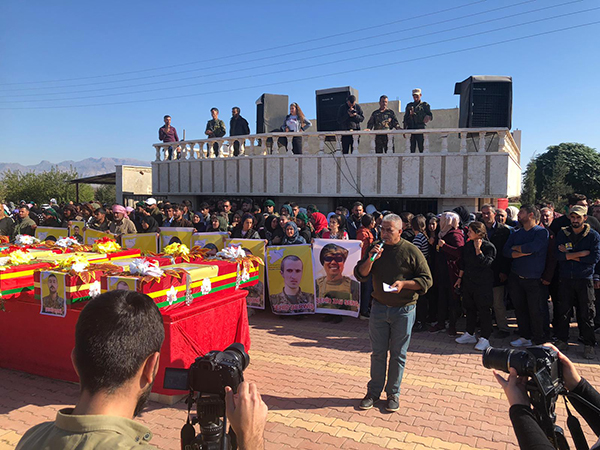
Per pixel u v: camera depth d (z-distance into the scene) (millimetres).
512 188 13508
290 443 4090
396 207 13797
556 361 1749
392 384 4766
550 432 1629
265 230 10273
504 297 7641
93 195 41250
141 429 1336
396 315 4758
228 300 5832
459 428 4379
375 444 4086
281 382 5441
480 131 12039
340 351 6543
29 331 5617
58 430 1277
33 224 11516
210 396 1800
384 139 13492
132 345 1349
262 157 14773
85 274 5262
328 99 15969
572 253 6254
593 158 44438
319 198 14523
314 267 8133
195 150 17562
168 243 9195
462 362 6133
